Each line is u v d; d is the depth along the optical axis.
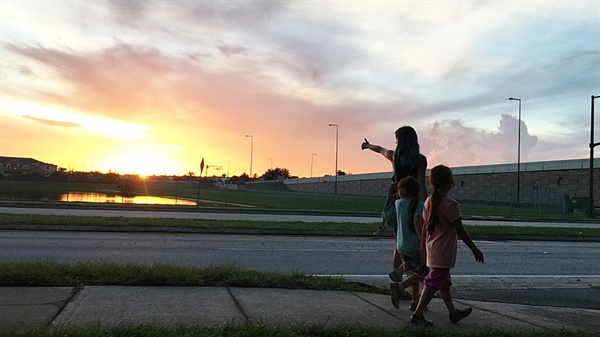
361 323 5.51
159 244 12.63
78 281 6.92
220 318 5.45
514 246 15.23
